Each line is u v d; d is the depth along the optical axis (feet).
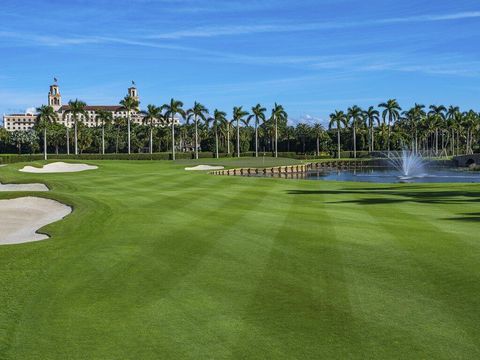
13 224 70.95
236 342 27.20
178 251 47.75
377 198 98.02
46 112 385.09
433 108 562.25
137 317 31.04
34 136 555.69
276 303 33.22
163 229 58.70
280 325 29.45
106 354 26.00
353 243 50.75
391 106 545.44
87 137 553.23
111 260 44.57
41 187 122.01
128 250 48.26
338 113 510.58
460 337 27.40
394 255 45.55
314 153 589.32
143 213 71.00
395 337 27.53
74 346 26.99
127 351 26.30
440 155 565.94
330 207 81.87
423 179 237.45
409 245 49.57
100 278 39.32
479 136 612.70
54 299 34.55
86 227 60.08
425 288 35.94
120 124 637.71
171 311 31.99
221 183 132.87
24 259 44.96
